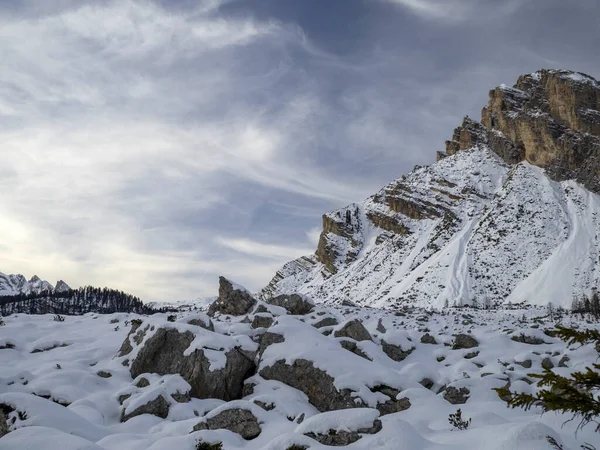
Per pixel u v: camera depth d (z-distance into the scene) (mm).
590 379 7348
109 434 14797
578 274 121875
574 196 167375
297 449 11898
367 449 11961
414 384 18922
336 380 18250
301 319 28375
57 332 30000
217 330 24453
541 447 10602
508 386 18922
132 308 106812
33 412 13453
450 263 152125
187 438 12891
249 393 19359
